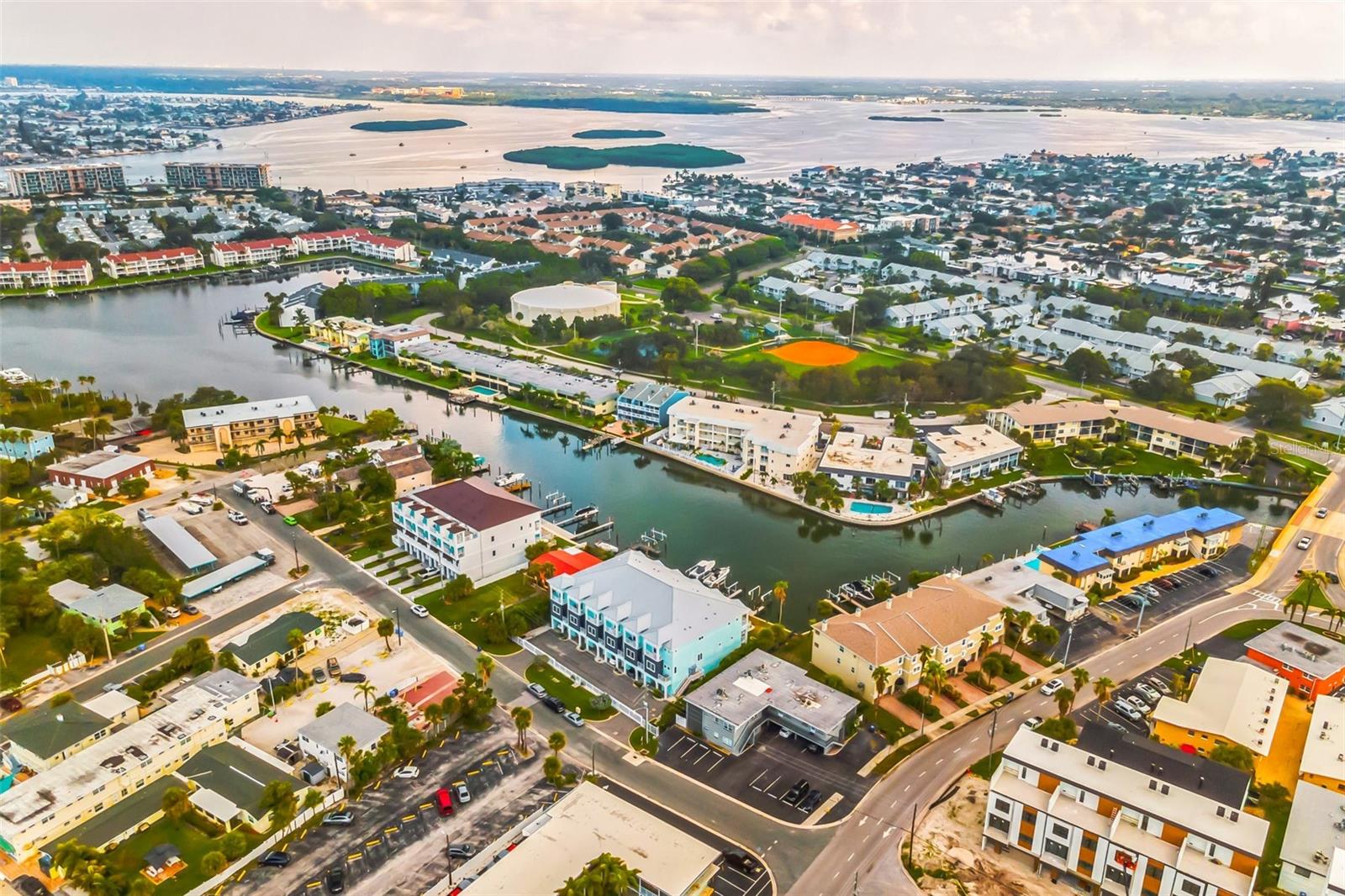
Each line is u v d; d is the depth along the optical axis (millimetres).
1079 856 160750
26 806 170750
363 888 161375
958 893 161750
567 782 187250
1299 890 158375
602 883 144125
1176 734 198000
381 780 187875
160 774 188125
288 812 173625
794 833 175125
